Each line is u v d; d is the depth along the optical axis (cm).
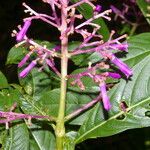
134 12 55
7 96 35
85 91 36
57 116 34
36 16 31
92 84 35
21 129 35
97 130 34
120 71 35
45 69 38
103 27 38
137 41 36
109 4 62
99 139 61
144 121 34
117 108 34
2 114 32
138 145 64
